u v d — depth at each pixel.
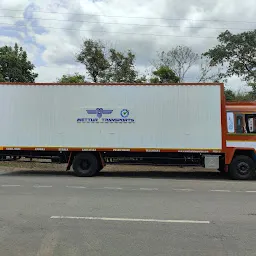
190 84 13.25
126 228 6.00
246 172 12.92
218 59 35.41
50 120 13.73
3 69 49.00
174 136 13.27
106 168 16.72
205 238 5.46
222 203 8.29
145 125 13.39
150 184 11.59
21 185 11.05
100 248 4.98
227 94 38.03
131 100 13.46
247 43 34.38
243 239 5.43
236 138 13.02
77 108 13.67
